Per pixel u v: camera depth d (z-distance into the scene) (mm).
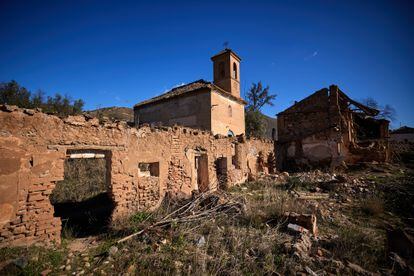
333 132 19984
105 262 4312
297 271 4008
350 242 5152
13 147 4922
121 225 6523
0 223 4645
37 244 4992
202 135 11078
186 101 20422
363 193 9758
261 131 31703
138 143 7812
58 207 9227
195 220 6332
